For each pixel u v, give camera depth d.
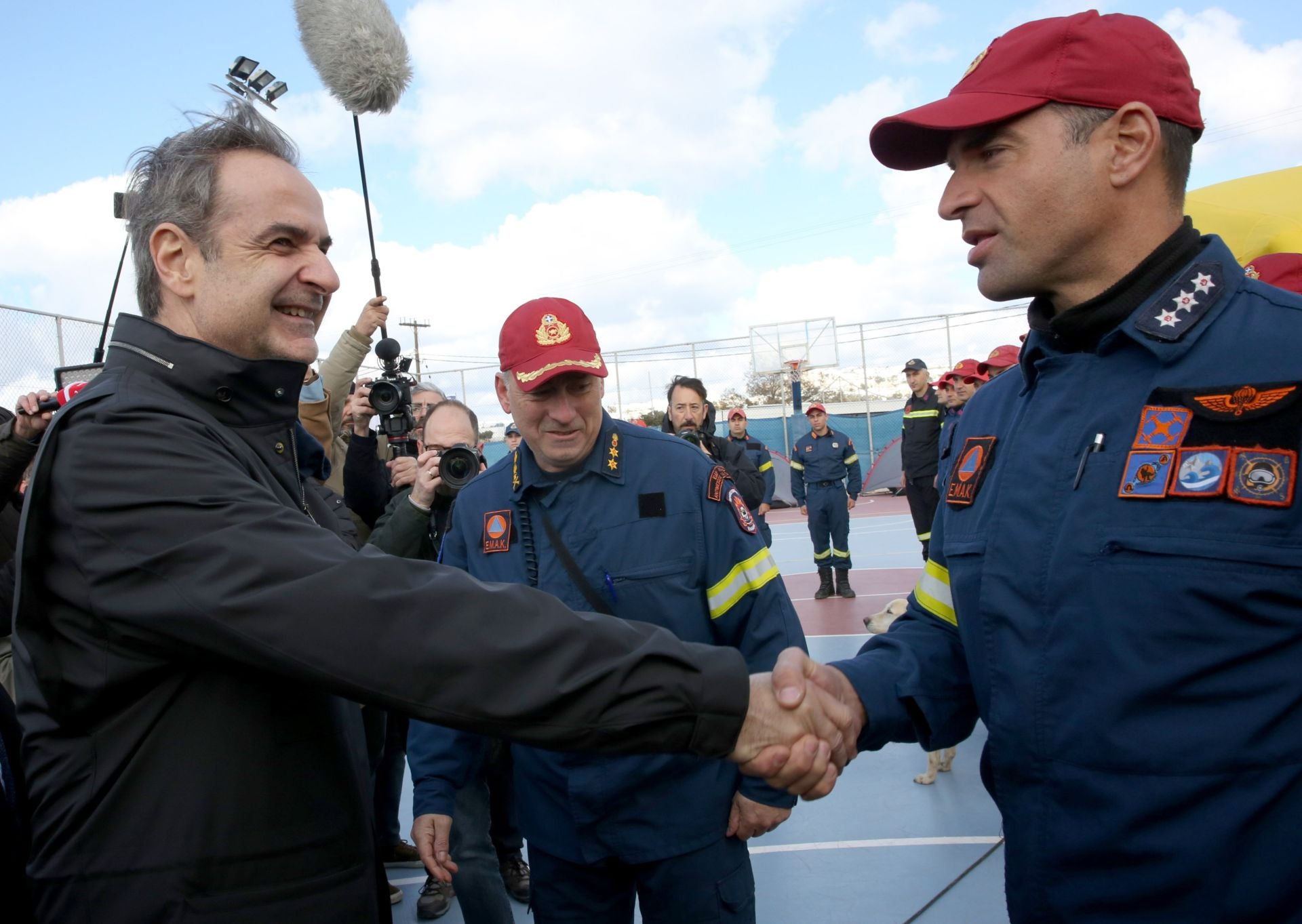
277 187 1.35
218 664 1.17
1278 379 1.09
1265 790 1.06
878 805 3.86
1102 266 1.25
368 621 1.12
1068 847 1.18
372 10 2.45
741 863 2.03
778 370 28.41
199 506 1.12
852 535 15.56
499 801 3.26
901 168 1.47
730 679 1.25
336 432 3.69
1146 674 1.11
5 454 2.12
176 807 1.15
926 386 8.47
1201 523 1.09
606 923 2.10
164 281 1.35
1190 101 1.24
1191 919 1.10
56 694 1.15
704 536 2.10
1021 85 1.23
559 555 2.10
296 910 1.20
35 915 1.21
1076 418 1.25
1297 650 1.06
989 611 1.29
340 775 1.29
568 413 2.05
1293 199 2.46
